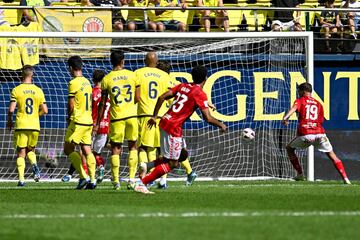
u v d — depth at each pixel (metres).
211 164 40.28
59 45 39.06
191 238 16.91
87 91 30.19
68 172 36.56
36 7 39.38
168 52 40.34
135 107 29.48
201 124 40.12
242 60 40.88
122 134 29.48
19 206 23.59
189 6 43.22
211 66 40.69
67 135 30.23
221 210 22.08
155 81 30.45
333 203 23.98
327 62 41.72
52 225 19.16
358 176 41.66
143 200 25.28
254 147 40.81
